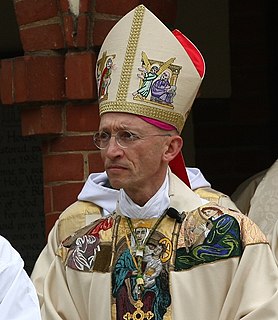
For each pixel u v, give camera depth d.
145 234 11.20
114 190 12.87
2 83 14.83
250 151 18.34
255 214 13.85
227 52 18.30
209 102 18.34
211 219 11.12
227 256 10.94
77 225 12.87
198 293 10.91
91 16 14.46
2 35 18.67
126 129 10.95
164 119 11.12
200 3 18.25
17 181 18.91
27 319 10.19
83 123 14.55
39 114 14.66
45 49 14.64
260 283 10.79
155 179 11.14
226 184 18.39
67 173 14.60
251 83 18.30
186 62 11.34
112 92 11.21
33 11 14.66
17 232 18.88
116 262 11.18
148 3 14.55
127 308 11.01
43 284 11.68
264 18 18.23
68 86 14.47
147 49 11.30
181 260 11.02
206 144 18.39
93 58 14.44
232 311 10.85
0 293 10.20
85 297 11.28
